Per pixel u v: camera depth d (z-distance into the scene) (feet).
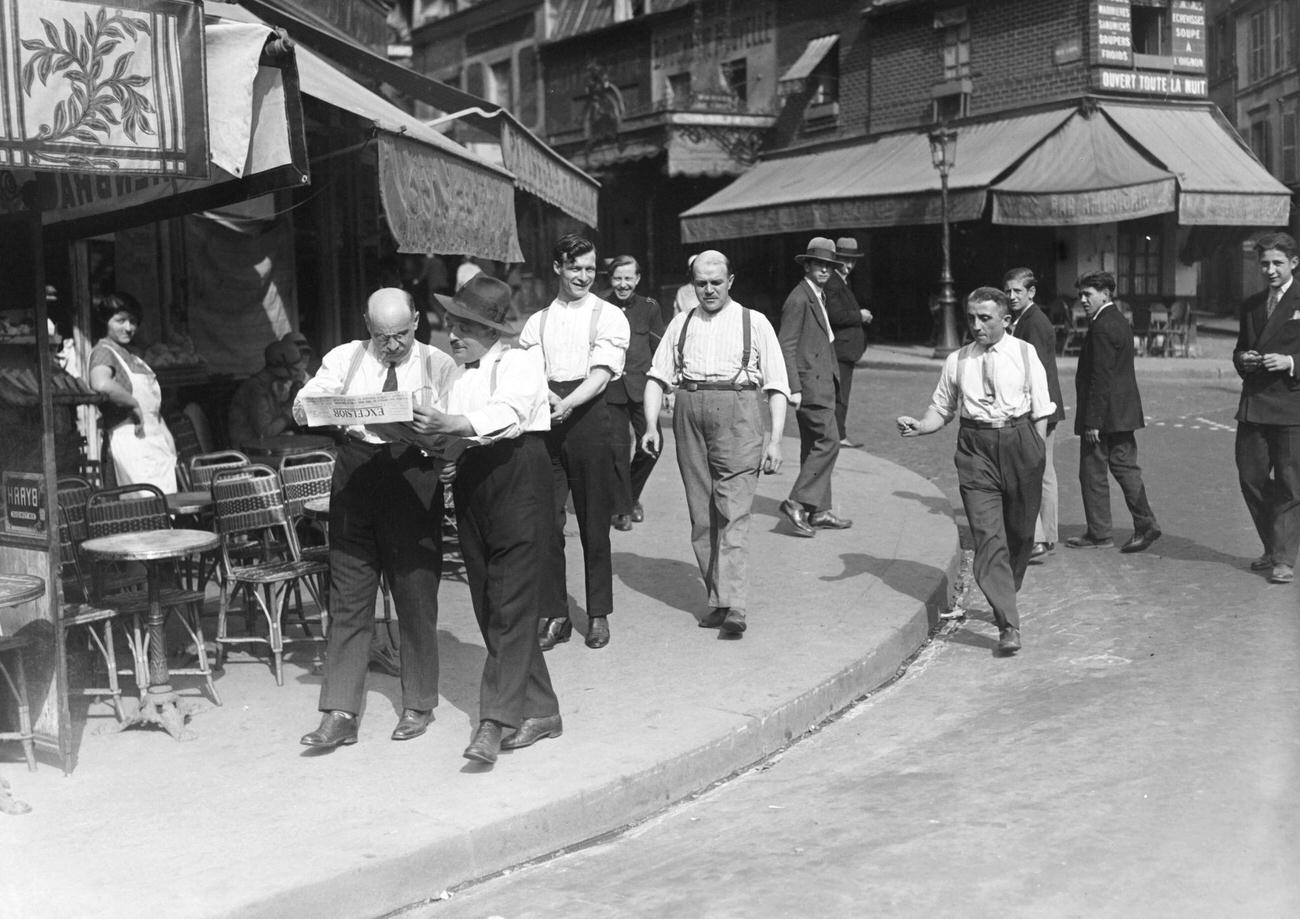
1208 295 79.00
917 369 70.69
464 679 19.71
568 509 33.91
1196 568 26.50
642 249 109.91
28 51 14.10
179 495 22.15
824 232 93.76
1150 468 38.88
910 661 21.74
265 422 29.78
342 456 16.97
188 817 14.51
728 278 21.81
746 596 23.49
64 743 15.99
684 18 107.65
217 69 15.93
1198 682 18.99
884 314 90.38
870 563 26.61
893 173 82.94
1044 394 21.21
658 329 31.09
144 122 15.01
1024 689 19.49
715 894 13.03
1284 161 60.59
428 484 16.90
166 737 17.38
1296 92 57.06
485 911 13.17
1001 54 81.35
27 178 15.70
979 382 21.39
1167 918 11.74
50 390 15.85
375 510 16.81
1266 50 58.34
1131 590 25.05
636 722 17.39
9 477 16.31
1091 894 12.32
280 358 30.40
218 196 19.93
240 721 17.99
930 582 24.79
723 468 21.58
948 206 75.46
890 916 12.17
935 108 85.87
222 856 13.42
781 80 94.17
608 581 21.26
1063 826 13.98
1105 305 28.12
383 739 17.12
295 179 19.02
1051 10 77.61
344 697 16.67
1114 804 14.49
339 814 14.52
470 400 16.51
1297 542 24.72
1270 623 21.97
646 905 12.92
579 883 13.73
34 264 15.62
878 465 40.16
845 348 41.19
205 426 34.40
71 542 19.06
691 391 21.83
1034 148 74.43
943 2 84.38
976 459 21.52
